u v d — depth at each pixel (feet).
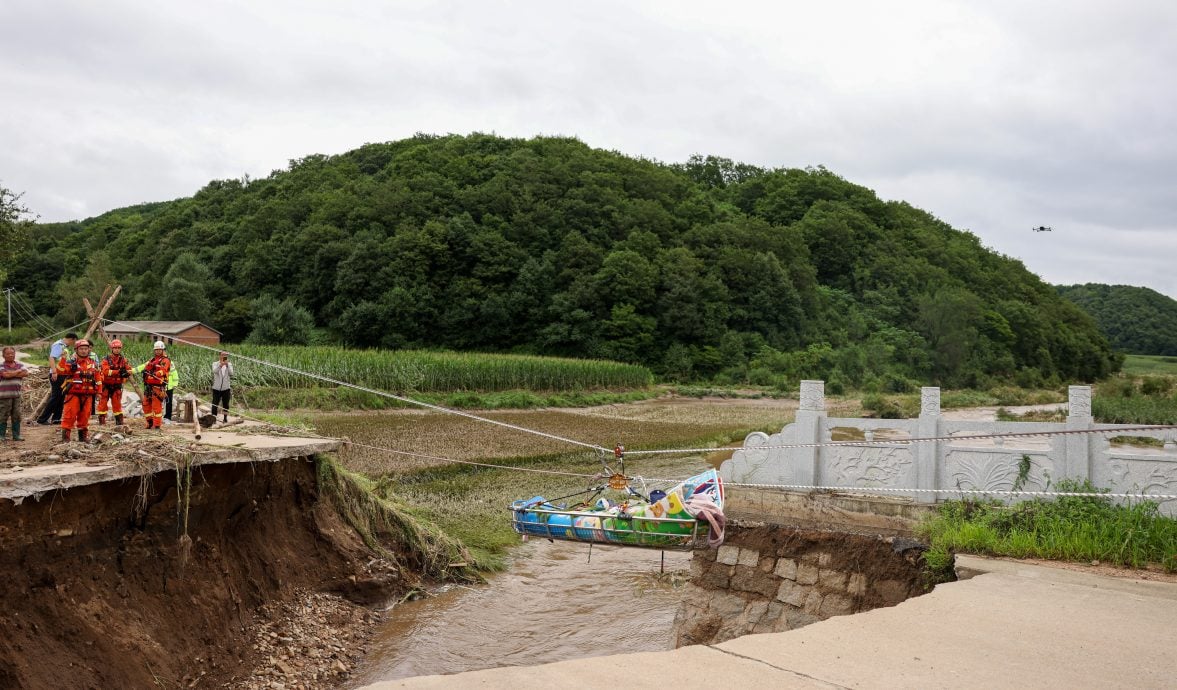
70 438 33.76
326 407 107.86
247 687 29.14
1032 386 296.92
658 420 127.65
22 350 143.43
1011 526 28.99
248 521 36.58
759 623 34.50
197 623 30.14
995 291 362.94
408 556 44.52
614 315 268.00
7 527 24.47
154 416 40.88
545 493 62.39
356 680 31.48
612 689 13.89
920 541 30.78
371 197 304.30
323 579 39.06
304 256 288.10
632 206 323.57
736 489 38.65
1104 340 385.29
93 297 253.44
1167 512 29.99
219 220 338.13
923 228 397.19
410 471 68.95
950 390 271.08
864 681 14.76
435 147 389.60
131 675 25.80
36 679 23.15
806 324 288.51
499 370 155.53
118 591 27.89
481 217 306.35
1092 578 23.85
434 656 33.91
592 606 40.98
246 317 267.39
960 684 14.79
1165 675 15.60
